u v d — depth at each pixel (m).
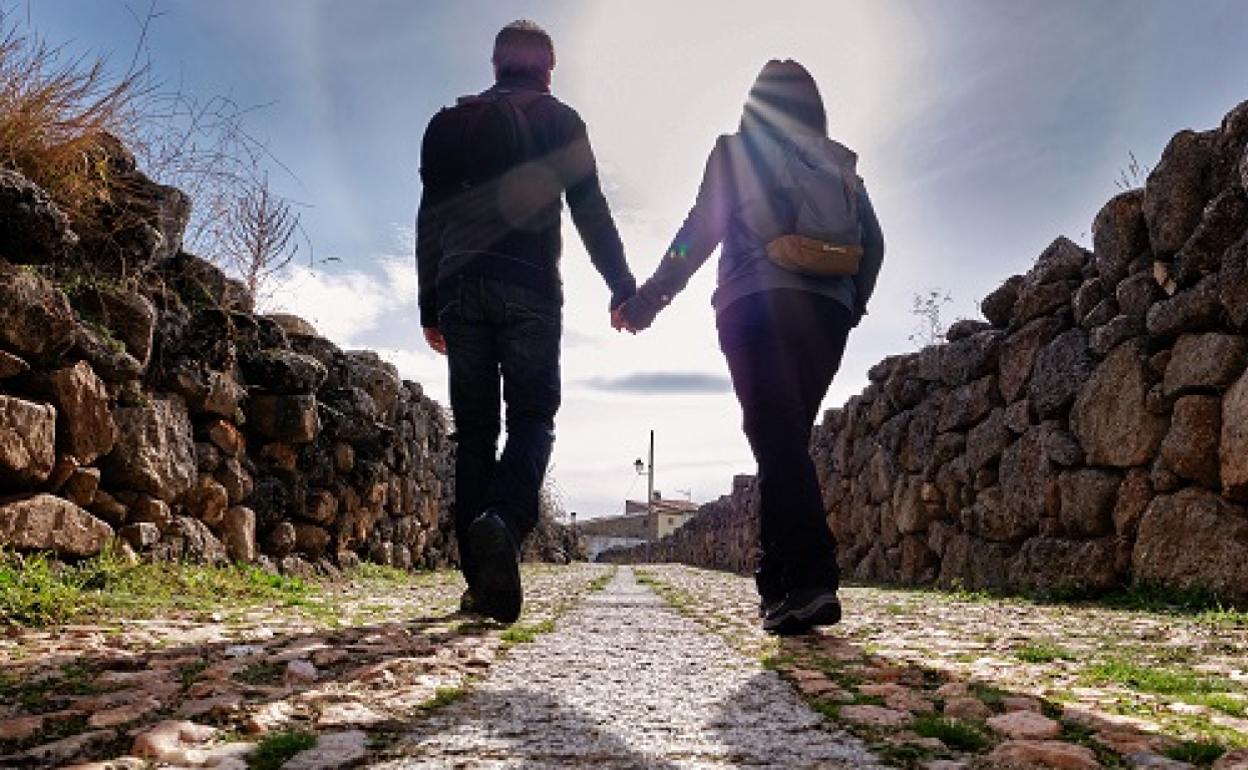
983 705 1.95
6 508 3.60
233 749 1.51
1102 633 3.68
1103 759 1.55
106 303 4.44
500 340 3.24
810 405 3.45
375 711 1.84
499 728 1.72
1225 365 4.97
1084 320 6.45
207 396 5.43
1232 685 2.33
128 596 3.76
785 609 3.26
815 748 1.60
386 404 9.07
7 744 1.54
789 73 3.50
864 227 3.54
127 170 4.77
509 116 3.24
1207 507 5.01
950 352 8.46
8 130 4.00
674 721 1.82
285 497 6.48
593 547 69.75
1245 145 4.94
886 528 10.05
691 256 3.40
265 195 6.68
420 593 5.78
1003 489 7.27
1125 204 6.05
